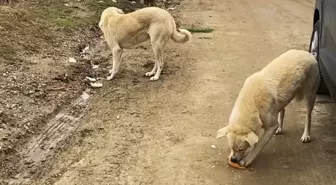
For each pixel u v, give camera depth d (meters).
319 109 6.05
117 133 5.61
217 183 4.97
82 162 5.20
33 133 5.57
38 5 8.73
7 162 5.18
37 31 7.62
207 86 6.58
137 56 7.39
